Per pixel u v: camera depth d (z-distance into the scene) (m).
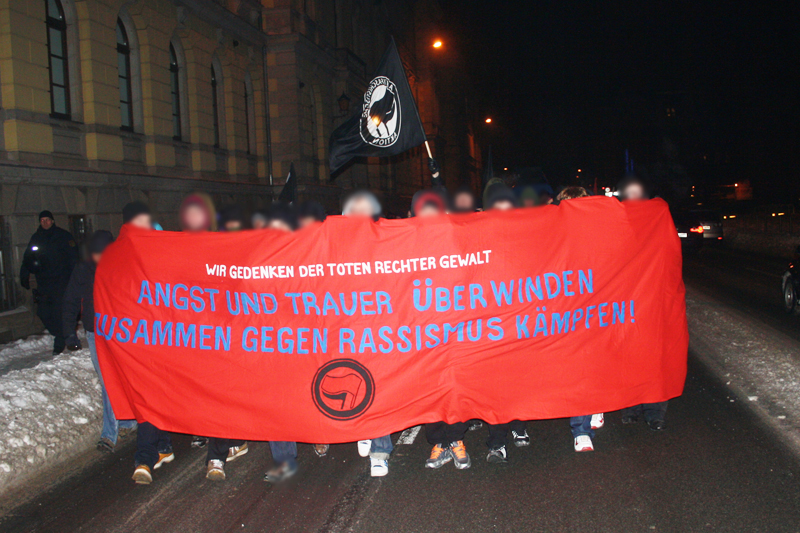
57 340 8.88
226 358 4.69
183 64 16.19
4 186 10.27
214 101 18.39
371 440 4.73
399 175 37.81
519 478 4.53
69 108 12.12
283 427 4.60
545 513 3.96
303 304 4.64
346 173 27.66
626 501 4.07
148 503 4.38
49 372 6.82
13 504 4.43
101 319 4.88
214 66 18.30
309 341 4.62
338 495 4.39
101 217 12.55
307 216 5.07
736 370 6.88
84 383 6.81
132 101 14.12
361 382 4.59
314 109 24.91
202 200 4.94
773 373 6.52
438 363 4.64
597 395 4.82
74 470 5.06
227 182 17.91
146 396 4.76
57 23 11.86
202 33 16.77
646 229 4.95
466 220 4.69
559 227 4.79
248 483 4.68
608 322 4.86
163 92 14.84
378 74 6.85
